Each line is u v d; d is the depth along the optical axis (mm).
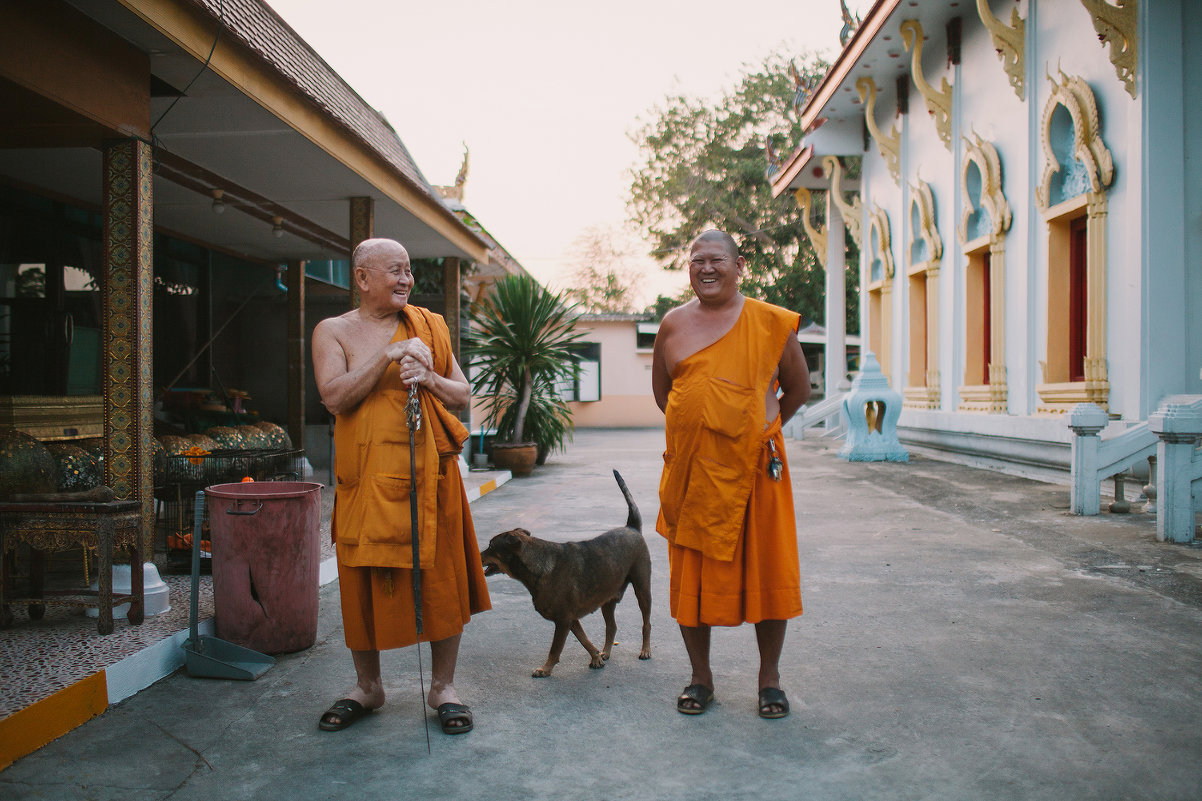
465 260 13008
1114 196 7969
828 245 18172
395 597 2955
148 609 4047
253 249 11062
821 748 2795
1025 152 9688
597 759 2748
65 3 4047
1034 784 2512
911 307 13625
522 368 11625
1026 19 9516
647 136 31984
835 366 18109
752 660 3707
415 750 2840
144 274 4539
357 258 3121
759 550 3053
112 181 4543
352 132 6934
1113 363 8031
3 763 2705
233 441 7844
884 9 11453
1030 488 8578
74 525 3666
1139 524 6367
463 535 3199
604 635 4195
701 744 2850
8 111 4105
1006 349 10281
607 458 14148
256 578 3738
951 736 2863
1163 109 7375
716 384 3023
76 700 3055
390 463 2939
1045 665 3521
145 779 2635
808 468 11180
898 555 5676
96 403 6766
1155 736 2826
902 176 13664
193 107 5715
